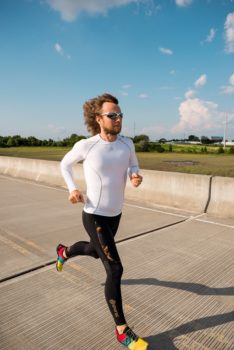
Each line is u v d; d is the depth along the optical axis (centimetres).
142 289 310
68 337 236
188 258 388
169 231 498
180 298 294
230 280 331
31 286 312
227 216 585
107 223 245
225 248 424
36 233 488
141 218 577
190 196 653
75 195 240
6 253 402
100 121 242
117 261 235
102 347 226
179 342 233
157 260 381
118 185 246
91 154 240
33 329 245
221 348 227
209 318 262
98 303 282
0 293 299
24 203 709
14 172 1220
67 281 322
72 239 460
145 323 254
